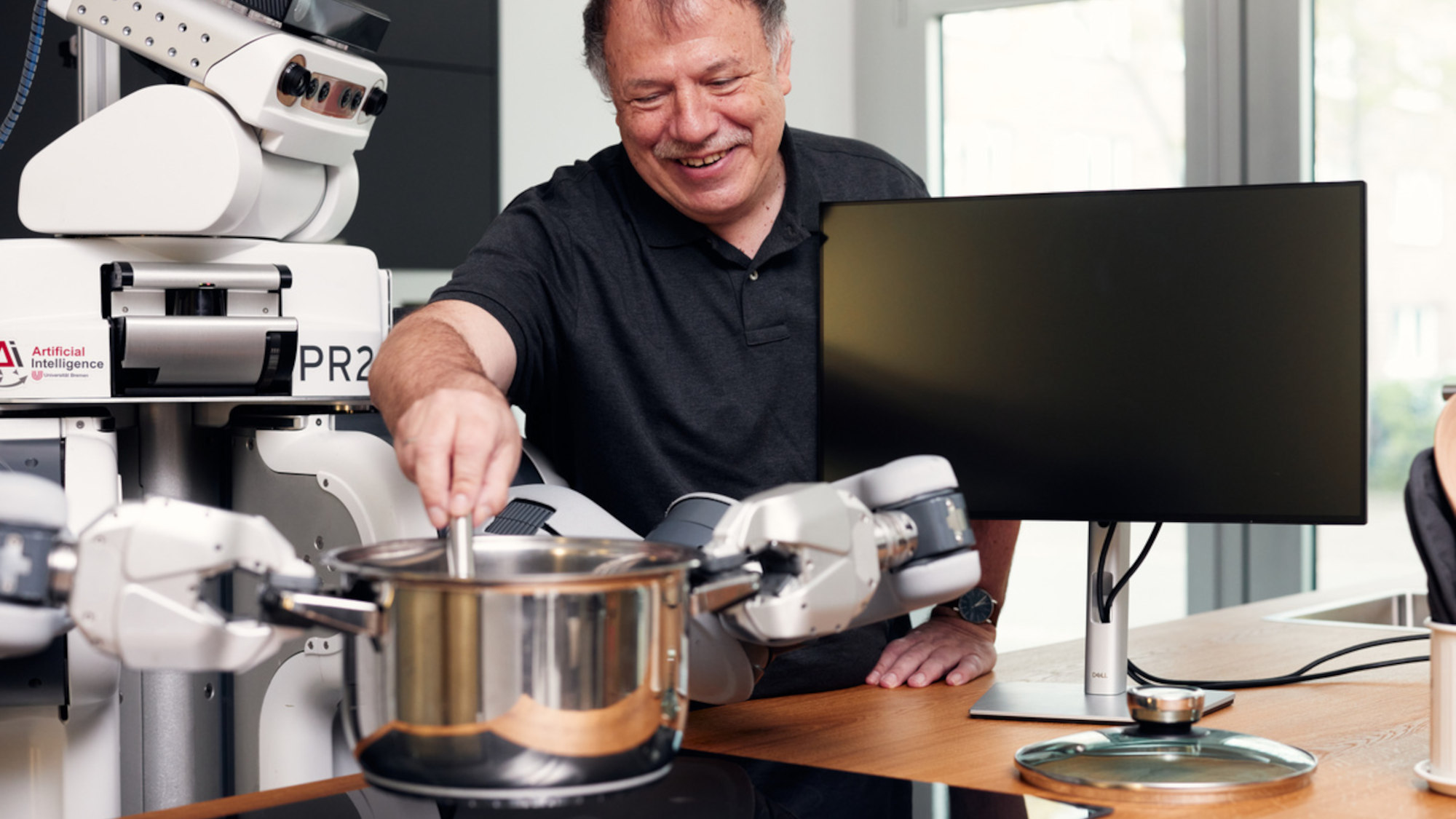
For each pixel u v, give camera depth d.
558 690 0.57
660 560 0.65
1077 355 1.06
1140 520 1.05
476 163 2.98
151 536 0.57
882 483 0.79
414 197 2.88
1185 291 1.03
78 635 1.06
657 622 0.60
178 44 1.12
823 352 1.12
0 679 1.05
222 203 1.12
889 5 3.54
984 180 3.45
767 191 1.38
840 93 3.59
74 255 1.14
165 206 1.13
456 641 0.57
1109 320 1.05
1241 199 1.02
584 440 1.40
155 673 1.29
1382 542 2.90
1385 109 2.86
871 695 1.16
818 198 1.40
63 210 1.14
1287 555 2.97
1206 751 0.86
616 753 0.58
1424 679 1.19
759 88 1.26
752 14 1.25
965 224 1.08
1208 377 1.03
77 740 1.10
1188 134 3.09
